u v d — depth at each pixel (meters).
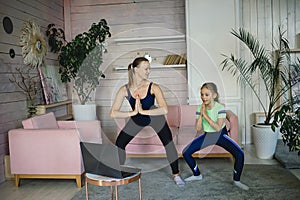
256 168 3.37
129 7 4.85
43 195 2.82
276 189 2.75
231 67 4.34
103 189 2.92
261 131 3.72
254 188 2.79
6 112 3.38
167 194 2.73
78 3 4.98
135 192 2.80
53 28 4.52
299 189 2.73
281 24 4.46
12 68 3.52
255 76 4.51
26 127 3.15
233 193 2.69
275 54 4.47
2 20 3.35
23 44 3.75
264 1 4.48
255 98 4.55
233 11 4.29
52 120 3.52
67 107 4.88
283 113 3.27
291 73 4.32
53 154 2.99
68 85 4.84
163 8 4.77
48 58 4.45
